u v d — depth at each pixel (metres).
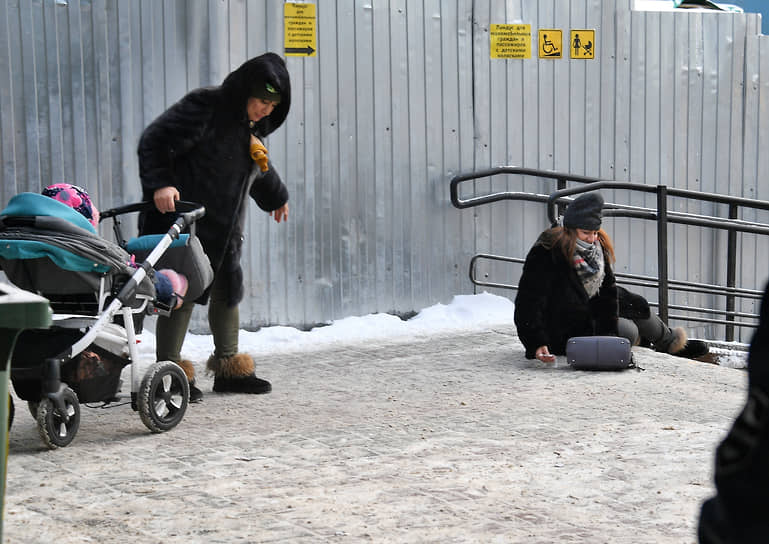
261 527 4.19
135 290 5.82
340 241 10.56
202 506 4.50
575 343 7.88
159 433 5.97
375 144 10.69
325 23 10.45
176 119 6.70
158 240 6.38
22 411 6.67
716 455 1.76
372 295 10.70
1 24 9.48
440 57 10.91
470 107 11.05
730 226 11.27
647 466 5.14
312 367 8.27
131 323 5.91
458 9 10.96
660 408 6.56
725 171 12.13
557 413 6.44
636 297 8.82
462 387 7.36
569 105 11.47
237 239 7.10
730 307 12.20
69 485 4.85
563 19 11.38
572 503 4.52
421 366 8.23
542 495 4.65
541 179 11.44
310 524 4.22
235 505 4.51
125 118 9.87
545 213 11.42
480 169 11.12
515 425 6.11
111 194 9.87
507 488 4.76
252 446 5.65
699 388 7.23
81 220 5.73
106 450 5.57
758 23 12.13
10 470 5.13
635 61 11.70
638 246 11.83
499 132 11.21
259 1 10.24
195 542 4.00
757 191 12.30
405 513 4.37
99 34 9.77
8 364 2.85
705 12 11.95
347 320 10.44
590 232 8.02
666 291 9.91
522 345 9.10
